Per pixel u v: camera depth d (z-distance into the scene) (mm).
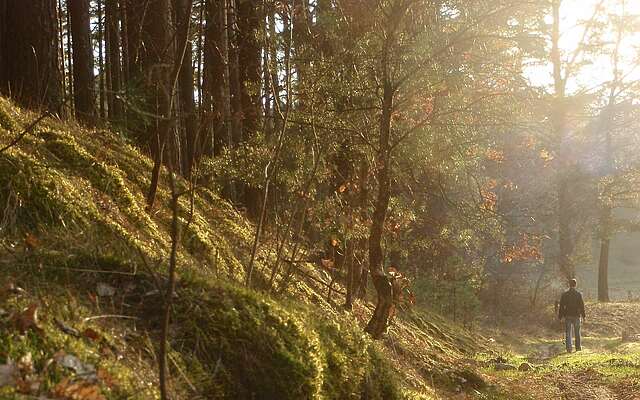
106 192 7234
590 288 53406
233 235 10141
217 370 4512
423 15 10766
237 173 10750
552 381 11953
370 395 6059
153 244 6922
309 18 11156
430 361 11195
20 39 10094
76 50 13281
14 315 3777
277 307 5336
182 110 12844
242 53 13930
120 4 18312
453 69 10328
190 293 4918
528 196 25219
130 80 4844
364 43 10578
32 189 5605
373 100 10820
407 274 21969
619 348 19484
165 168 10719
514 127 10953
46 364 3572
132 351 4238
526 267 30734
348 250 12391
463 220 13000
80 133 9148
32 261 4652
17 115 7871
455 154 11430
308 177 10531
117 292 4715
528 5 10430
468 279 22578
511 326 25938
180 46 6121
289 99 8602
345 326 6598
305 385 4832
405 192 13008
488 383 10820
